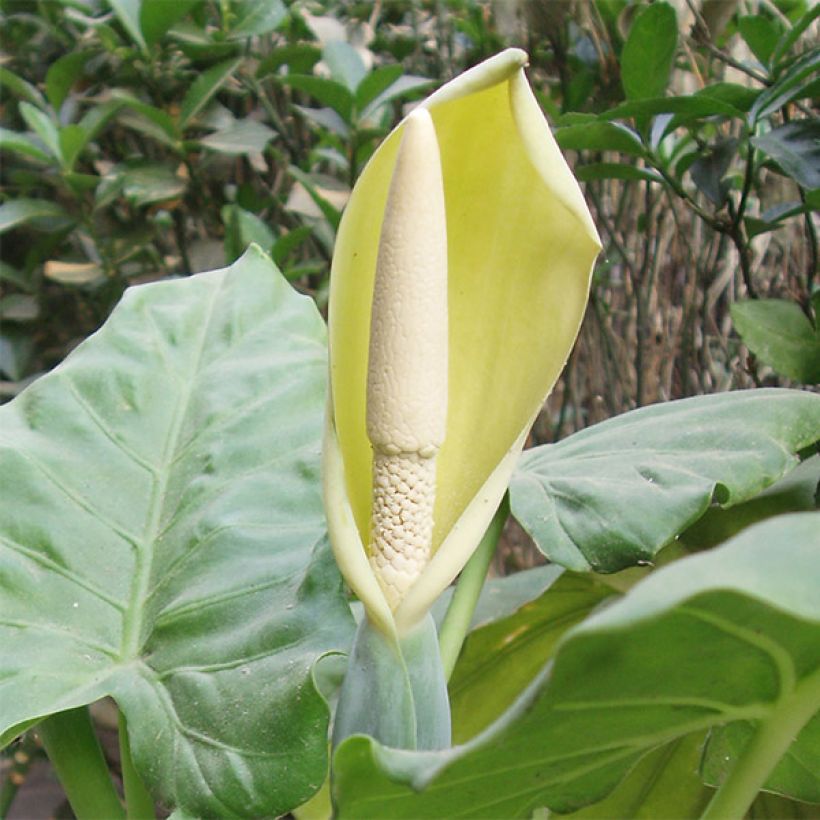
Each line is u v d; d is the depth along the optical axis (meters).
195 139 0.88
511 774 0.30
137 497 0.48
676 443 0.46
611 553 0.42
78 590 0.45
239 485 0.48
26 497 0.46
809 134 0.53
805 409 0.46
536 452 0.52
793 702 0.30
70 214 0.85
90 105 0.92
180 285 0.55
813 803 0.42
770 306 0.53
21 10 0.94
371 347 0.34
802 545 0.24
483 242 0.36
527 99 0.33
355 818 0.30
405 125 0.33
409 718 0.34
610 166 0.61
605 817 0.56
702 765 0.47
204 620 0.43
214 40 0.82
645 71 0.57
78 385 0.50
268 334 0.53
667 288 0.75
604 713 0.28
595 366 0.78
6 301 0.91
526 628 0.58
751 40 0.59
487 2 0.80
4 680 0.41
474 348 0.37
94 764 0.45
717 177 0.59
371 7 0.95
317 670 0.49
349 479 0.37
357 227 0.35
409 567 0.35
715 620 0.25
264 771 0.38
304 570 0.43
